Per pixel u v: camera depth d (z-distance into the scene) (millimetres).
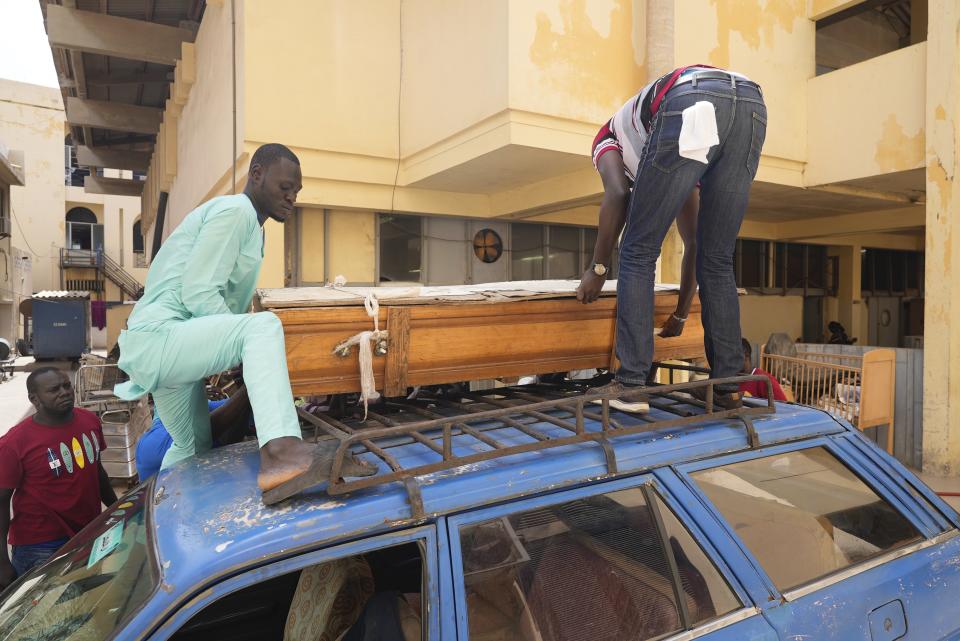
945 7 6711
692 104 2076
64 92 13883
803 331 13906
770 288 12969
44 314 20438
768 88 8234
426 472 1500
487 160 6625
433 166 7270
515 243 9273
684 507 1765
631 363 2195
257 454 1872
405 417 2158
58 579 1644
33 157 31344
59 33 9703
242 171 7098
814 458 2143
